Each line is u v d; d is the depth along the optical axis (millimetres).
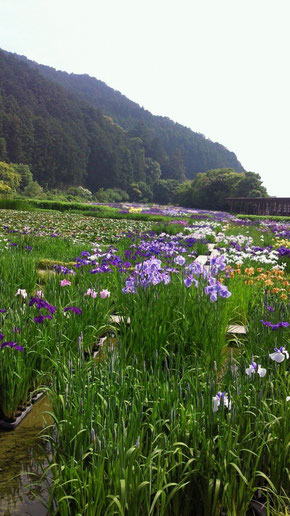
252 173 88750
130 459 2074
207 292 4250
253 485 2482
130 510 2039
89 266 7262
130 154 155125
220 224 29344
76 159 130250
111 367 2975
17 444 2936
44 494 2438
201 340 4129
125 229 21109
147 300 4508
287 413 2580
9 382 3238
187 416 2582
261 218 44875
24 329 3770
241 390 2795
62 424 2646
